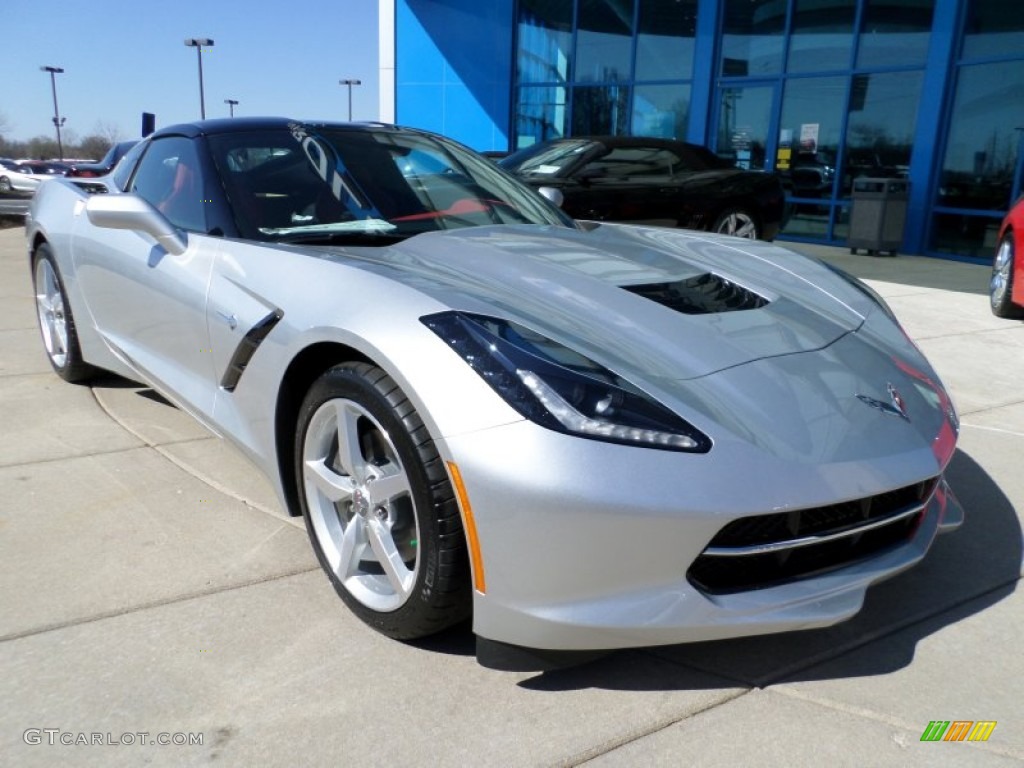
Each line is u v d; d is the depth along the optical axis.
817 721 1.79
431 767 1.63
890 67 10.66
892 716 1.81
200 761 1.63
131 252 3.02
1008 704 1.86
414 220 2.82
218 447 3.30
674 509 1.62
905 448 1.89
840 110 11.33
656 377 1.83
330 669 1.92
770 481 1.67
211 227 2.70
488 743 1.70
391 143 3.20
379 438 2.08
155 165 3.26
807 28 11.48
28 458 3.15
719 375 1.91
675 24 12.91
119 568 2.35
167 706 1.79
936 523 2.14
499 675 1.91
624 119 13.92
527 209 3.18
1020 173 9.46
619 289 2.30
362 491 2.05
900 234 10.28
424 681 1.89
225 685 1.86
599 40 13.98
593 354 1.85
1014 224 5.96
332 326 2.00
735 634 1.75
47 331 4.13
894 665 1.99
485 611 1.76
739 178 8.70
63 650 1.97
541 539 1.66
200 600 2.20
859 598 1.87
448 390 1.74
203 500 2.81
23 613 2.12
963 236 10.16
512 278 2.28
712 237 3.25
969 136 10.00
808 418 1.85
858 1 10.84
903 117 10.66
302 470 2.24
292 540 2.54
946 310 6.58
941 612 2.24
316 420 2.14
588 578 1.67
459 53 15.88
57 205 3.80
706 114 12.76
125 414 3.68
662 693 1.87
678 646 2.05
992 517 2.83
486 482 1.68
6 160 28.50
